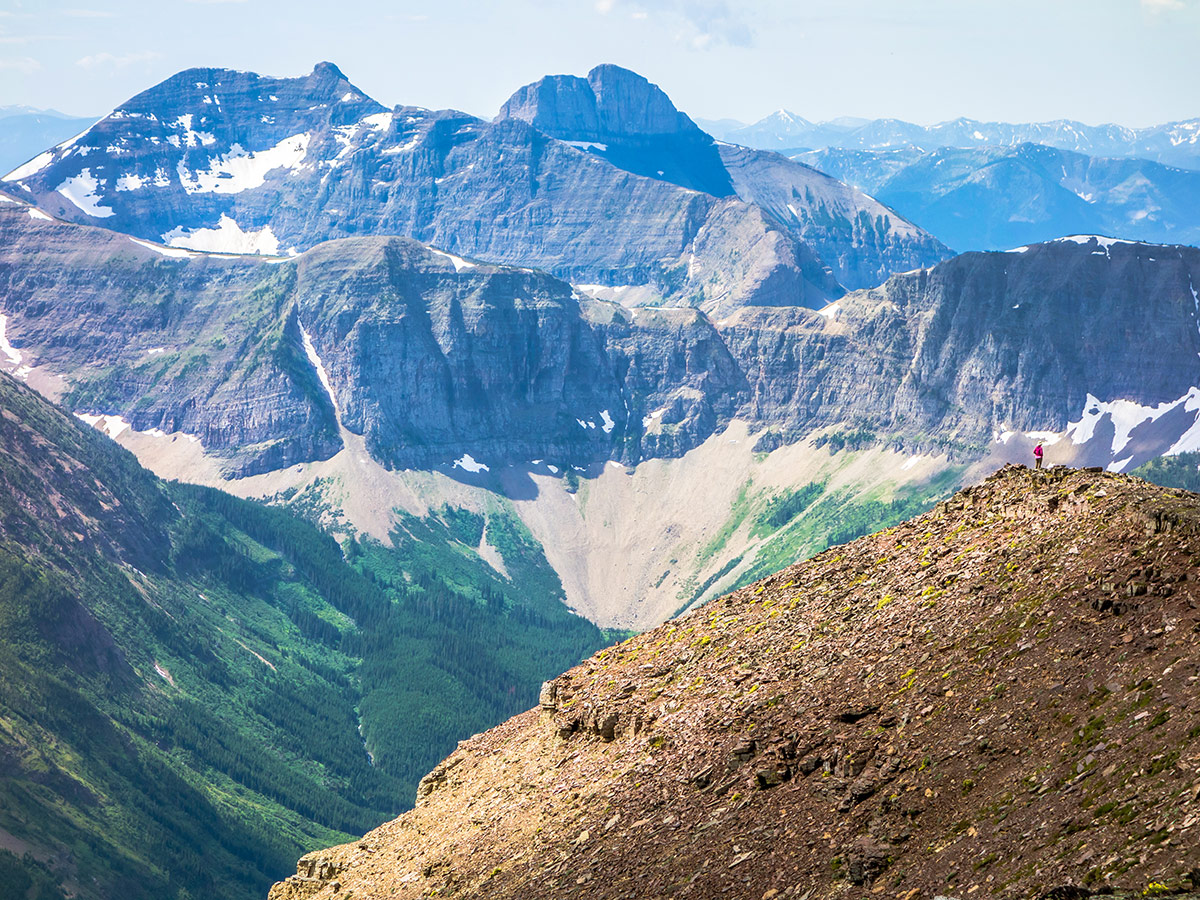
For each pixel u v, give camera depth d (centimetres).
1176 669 5016
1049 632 5825
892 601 7081
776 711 6644
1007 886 4441
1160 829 4244
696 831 6044
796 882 5222
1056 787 4825
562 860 6512
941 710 5772
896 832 5156
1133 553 5972
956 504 7750
